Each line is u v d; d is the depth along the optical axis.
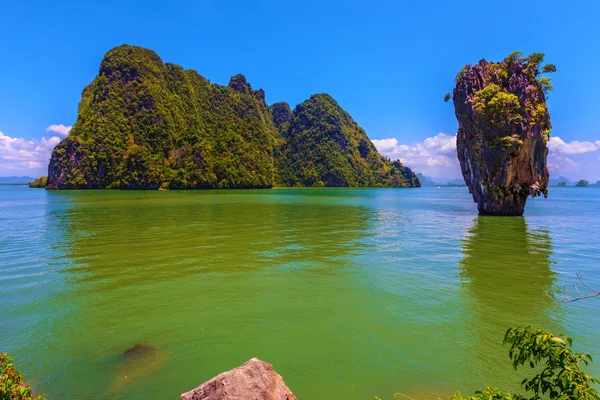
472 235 21.89
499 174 33.94
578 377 3.42
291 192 114.00
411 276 12.09
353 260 14.48
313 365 6.34
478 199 36.81
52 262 13.98
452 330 7.78
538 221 30.39
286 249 16.83
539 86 34.53
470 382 5.84
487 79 35.34
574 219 31.88
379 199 73.62
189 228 24.42
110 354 6.72
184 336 7.50
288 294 10.16
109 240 19.27
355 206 50.62
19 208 42.88
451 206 51.47
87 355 6.69
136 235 21.11
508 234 22.44
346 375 6.02
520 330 4.00
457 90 36.94
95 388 5.59
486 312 8.78
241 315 8.61
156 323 8.16
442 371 6.16
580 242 19.33
